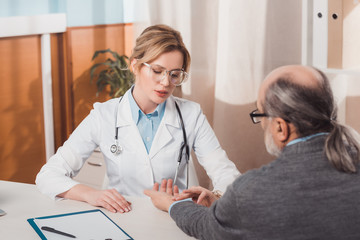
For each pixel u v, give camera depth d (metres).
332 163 1.02
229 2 3.05
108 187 1.90
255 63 3.07
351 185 1.02
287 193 1.02
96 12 3.55
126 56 3.46
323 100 1.05
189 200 1.45
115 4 3.64
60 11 3.36
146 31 1.73
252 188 1.04
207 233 1.19
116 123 1.83
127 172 1.83
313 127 1.05
